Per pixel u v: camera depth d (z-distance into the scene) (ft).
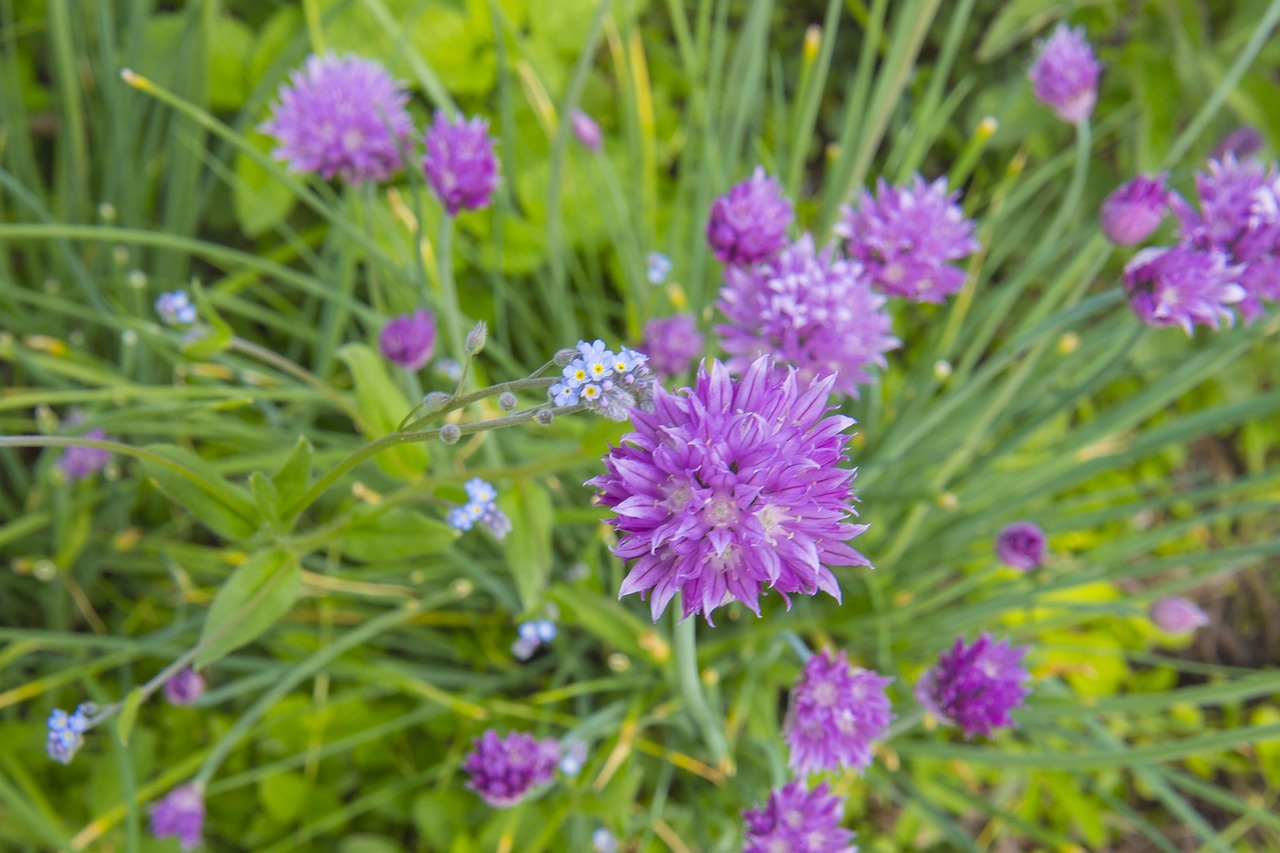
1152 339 1.46
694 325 1.18
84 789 1.26
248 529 0.95
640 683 1.26
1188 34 1.47
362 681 1.29
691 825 1.31
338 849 1.27
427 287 1.16
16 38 1.44
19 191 1.20
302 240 1.39
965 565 1.41
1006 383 1.22
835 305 1.03
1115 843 1.49
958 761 1.35
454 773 1.31
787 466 0.81
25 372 1.36
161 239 1.13
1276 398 1.19
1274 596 1.59
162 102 1.33
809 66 1.28
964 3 1.27
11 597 1.31
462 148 1.07
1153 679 1.51
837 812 1.02
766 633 1.25
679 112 1.55
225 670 1.30
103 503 1.30
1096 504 1.52
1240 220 1.09
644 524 0.82
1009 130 1.52
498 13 1.22
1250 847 1.50
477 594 1.33
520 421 0.82
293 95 1.14
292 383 1.24
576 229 1.42
